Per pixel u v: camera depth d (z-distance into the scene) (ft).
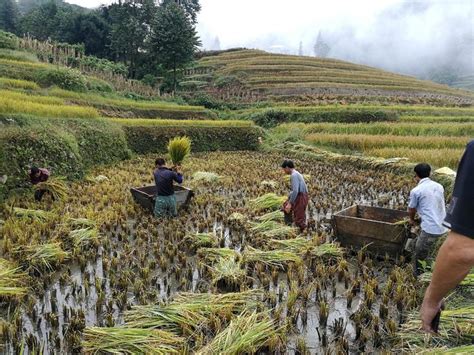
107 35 193.67
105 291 20.51
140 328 16.08
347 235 25.98
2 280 18.86
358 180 48.73
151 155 68.85
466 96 189.57
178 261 24.27
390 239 24.44
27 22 221.25
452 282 6.33
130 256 23.90
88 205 34.14
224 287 21.13
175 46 157.17
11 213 30.96
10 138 38.42
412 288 20.25
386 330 17.08
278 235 27.58
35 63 100.42
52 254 22.80
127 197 38.04
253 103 152.46
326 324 17.84
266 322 16.15
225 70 197.98
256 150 83.25
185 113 98.53
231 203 37.42
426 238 21.59
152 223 30.91
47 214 30.60
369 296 19.45
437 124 91.97
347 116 117.80
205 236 26.45
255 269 22.63
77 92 91.20
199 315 17.01
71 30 194.29
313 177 51.52
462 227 6.01
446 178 40.81
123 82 136.46
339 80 185.16
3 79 78.13
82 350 15.29
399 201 40.91
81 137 51.57
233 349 14.35
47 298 19.75
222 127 81.61
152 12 183.73
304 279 21.59
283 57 230.68
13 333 15.94
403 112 124.16
